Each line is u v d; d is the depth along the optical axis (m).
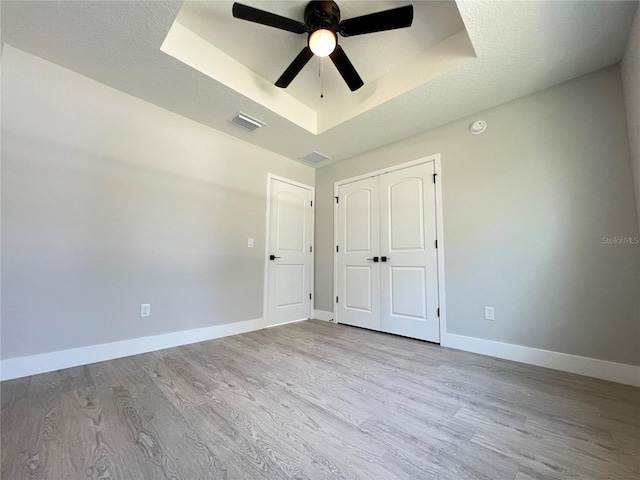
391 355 2.37
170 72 2.09
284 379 1.85
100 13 1.59
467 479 1.00
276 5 1.80
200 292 2.78
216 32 2.04
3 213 1.81
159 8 1.57
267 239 3.45
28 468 1.03
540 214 2.21
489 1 1.50
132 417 1.37
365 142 3.24
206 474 1.02
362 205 3.52
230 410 1.46
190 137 2.76
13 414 1.38
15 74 1.87
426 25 1.95
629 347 1.83
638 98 1.66
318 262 4.00
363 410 1.47
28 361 1.85
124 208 2.32
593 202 2.00
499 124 2.45
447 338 2.64
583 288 2.01
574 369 2.00
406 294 2.99
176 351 2.42
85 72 2.10
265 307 3.38
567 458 1.12
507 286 2.33
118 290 2.26
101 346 2.15
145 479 0.99
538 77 2.10
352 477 1.01
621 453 1.15
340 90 2.68
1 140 1.82
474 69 2.01
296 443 1.20
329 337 2.93
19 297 1.84
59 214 2.01
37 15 1.59
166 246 2.55
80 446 1.15
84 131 2.14
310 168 4.12
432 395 1.64
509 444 1.20
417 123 2.78
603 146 1.98
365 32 1.80
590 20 1.60
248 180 3.27
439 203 2.79
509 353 2.28
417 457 1.12
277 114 2.64
